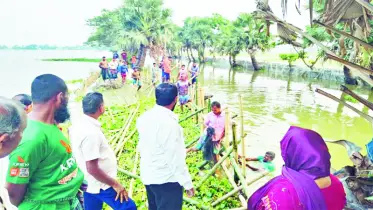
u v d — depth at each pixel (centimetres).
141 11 3641
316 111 1263
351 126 1034
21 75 2791
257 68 3803
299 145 192
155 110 313
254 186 571
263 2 375
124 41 3616
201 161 664
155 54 3847
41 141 208
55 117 238
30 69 3778
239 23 3878
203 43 5419
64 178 226
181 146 317
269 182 207
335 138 904
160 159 310
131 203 332
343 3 358
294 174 191
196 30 5238
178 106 1255
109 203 329
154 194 324
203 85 2195
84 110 310
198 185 527
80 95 1592
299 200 184
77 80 2330
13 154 200
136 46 3781
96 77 2019
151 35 3744
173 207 326
